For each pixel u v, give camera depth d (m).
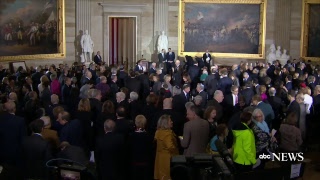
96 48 25.56
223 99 12.13
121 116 9.17
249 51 26.02
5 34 21.83
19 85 14.72
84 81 14.83
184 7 25.83
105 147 7.80
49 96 12.68
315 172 10.81
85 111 9.83
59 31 24.42
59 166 5.66
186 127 8.52
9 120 8.47
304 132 11.60
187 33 26.03
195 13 25.89
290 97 12.12
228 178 4.98
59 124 9.37
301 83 14.25
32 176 7.34
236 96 12.23
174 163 5.83
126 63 24.84
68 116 9.01
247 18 25.81
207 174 5.46
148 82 15.40
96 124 9.70
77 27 25.00
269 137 8.73
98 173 7.83
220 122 11.65
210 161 5.71
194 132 8.48
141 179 8.26
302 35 25.38
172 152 8.59
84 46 24.62
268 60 25.14
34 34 23.17
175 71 19.00
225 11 25.84
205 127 8.56
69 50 25.05
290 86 14.95
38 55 23.45
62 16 24.42
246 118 8.55
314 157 12.05
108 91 13.20
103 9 25.39
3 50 21.83
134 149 8.24
